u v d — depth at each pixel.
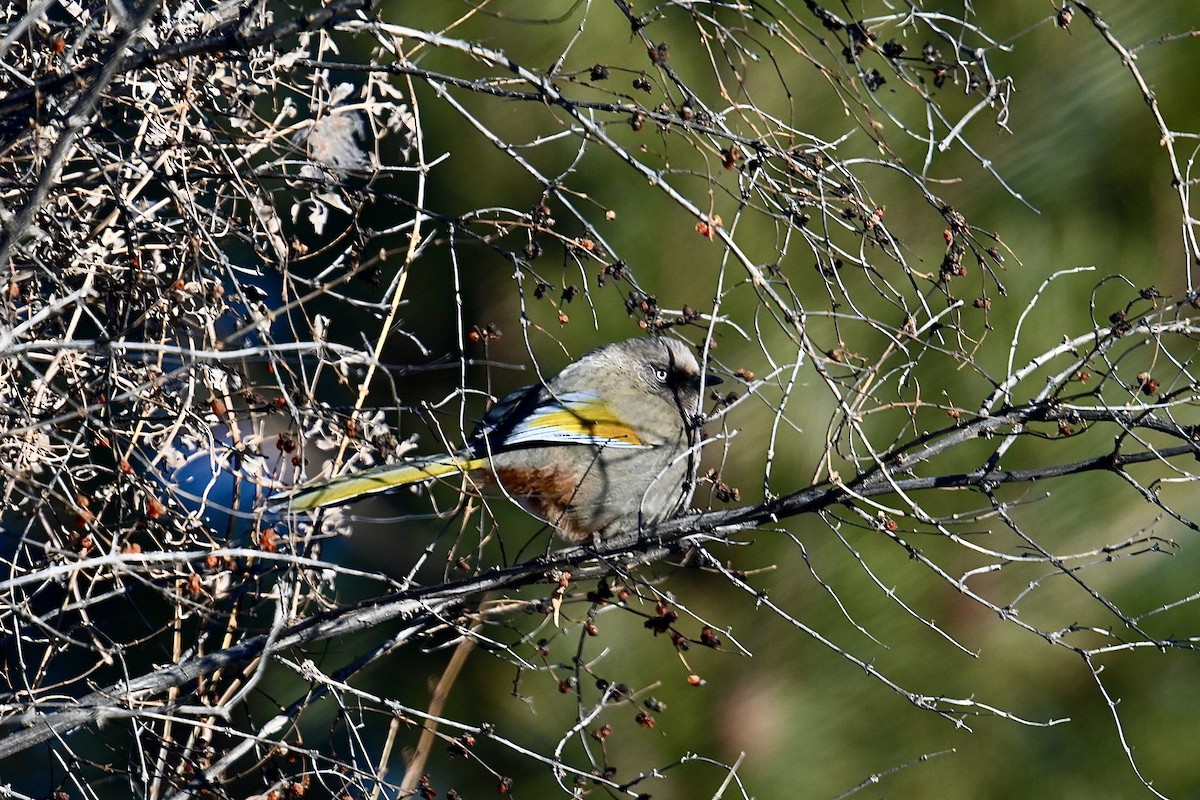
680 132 8.43
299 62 9.15
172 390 8.70
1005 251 11.15
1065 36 11.43
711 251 11.27
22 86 8.40
